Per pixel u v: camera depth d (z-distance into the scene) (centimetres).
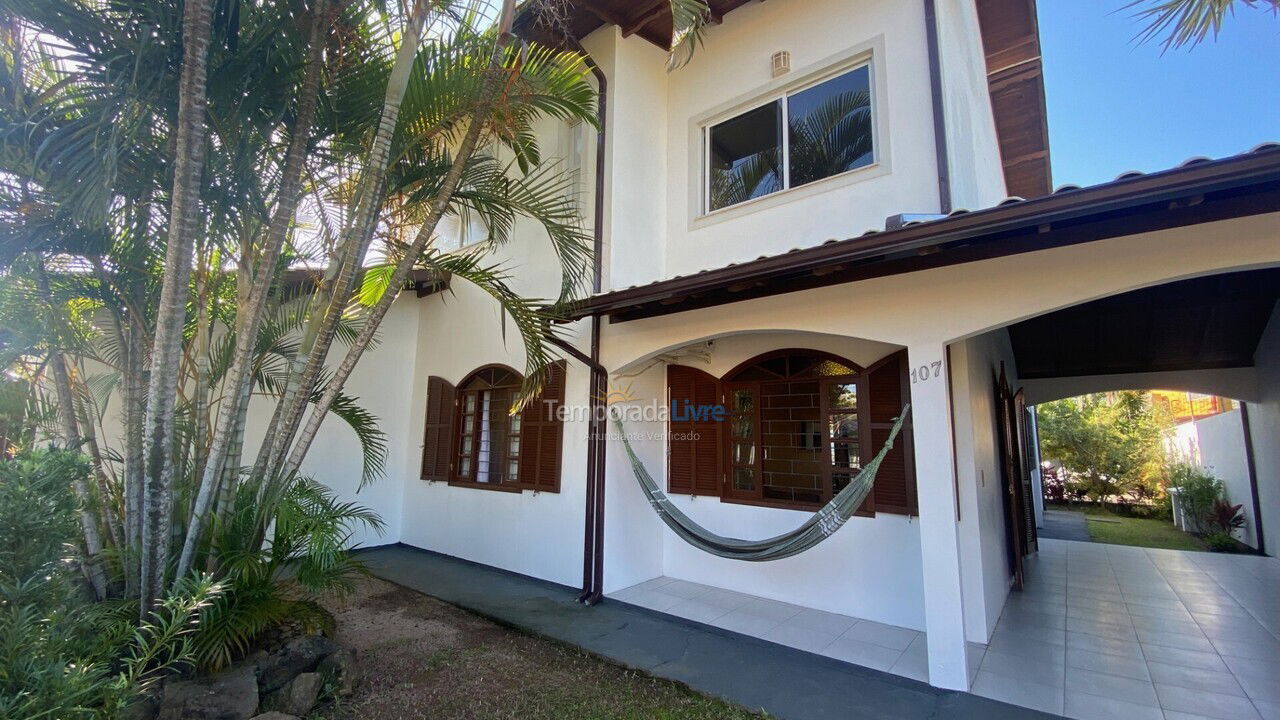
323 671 384
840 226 586
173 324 324
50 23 302
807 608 583
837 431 588
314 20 357
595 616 566
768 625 534
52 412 402
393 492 899
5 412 380
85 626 286
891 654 466
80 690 214
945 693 403
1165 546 1050
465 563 781
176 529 381
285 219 375
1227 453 1120
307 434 420
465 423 843
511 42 449
